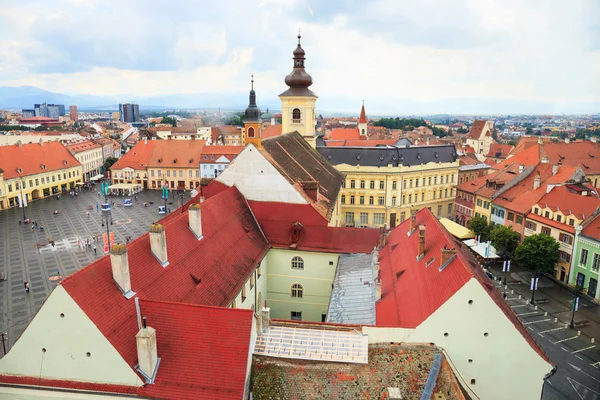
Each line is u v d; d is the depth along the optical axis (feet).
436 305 115.44
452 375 106.63
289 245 203.31
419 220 182.09
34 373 102.89
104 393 98.37
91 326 97.14
